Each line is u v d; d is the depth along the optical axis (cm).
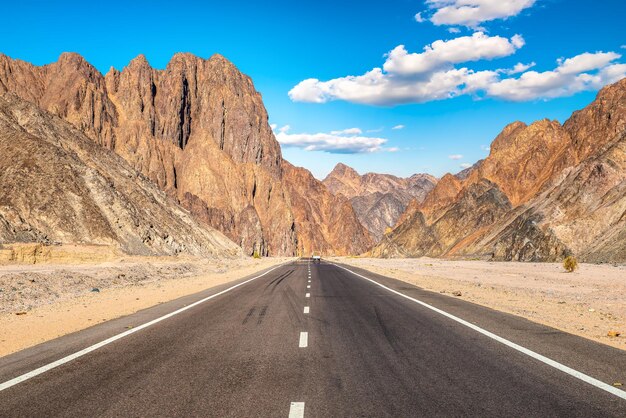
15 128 7638
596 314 1416
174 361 778
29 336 1032
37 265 4484
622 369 714
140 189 9550
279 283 2758
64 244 5822
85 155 8725
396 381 654
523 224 10675
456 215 16275
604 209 8588
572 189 10450
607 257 6912
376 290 2222
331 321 1223
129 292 2181
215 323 1195
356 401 568
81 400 576
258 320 1248
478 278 3441
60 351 860
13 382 657
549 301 1795
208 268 5088
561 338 963
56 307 1584
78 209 6781
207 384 643
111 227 7094
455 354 821
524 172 15700
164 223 8969
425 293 2048
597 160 10462
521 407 544
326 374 693
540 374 686
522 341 932
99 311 1465
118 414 528
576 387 620
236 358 799
